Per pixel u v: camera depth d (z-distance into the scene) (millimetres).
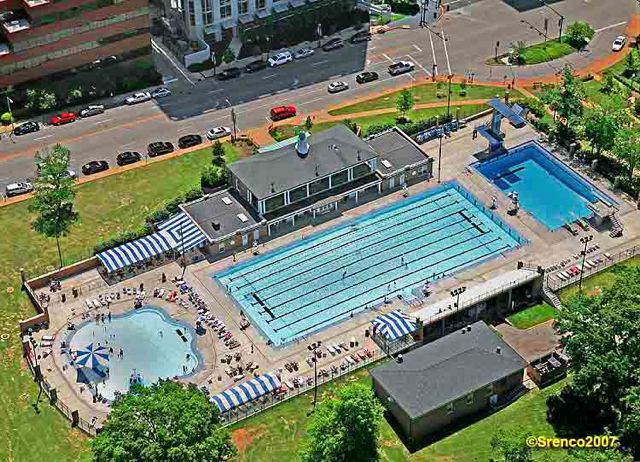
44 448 171500
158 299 198625
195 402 157375
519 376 178625
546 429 171750
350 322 194125
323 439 158875
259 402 177500
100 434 157625
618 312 166625
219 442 155250
